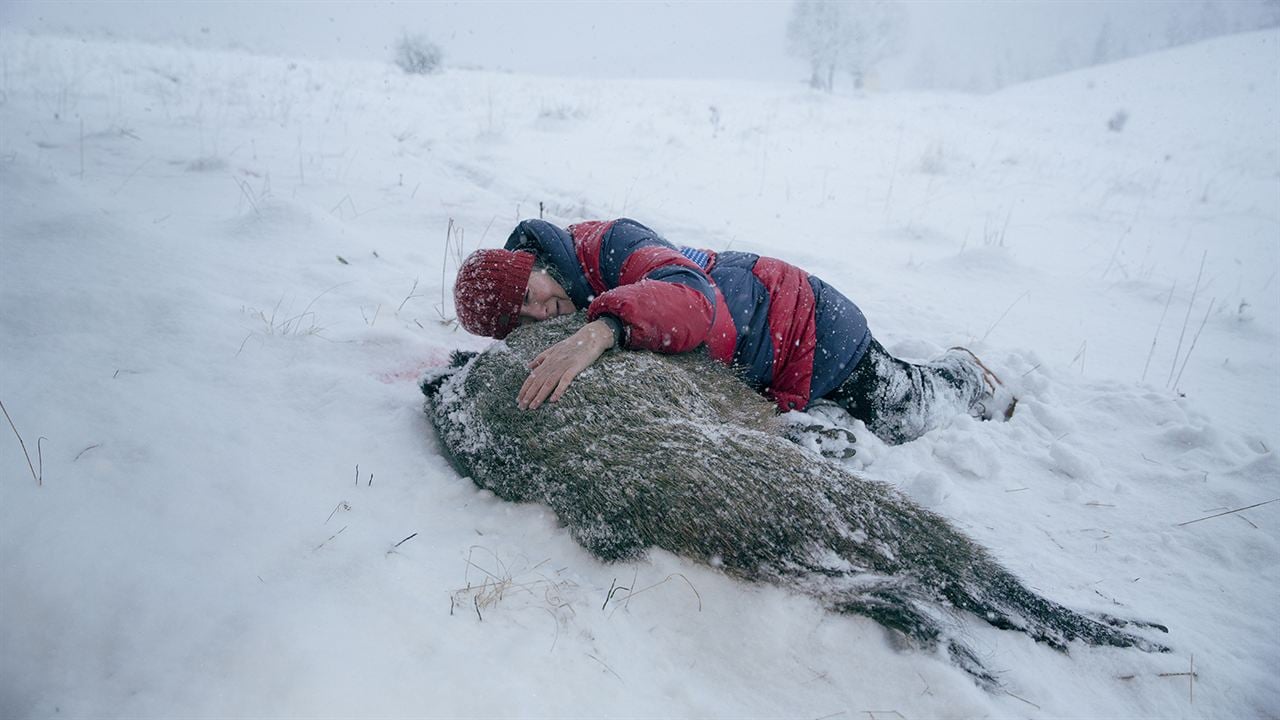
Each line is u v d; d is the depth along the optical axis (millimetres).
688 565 2498
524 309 3293
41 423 2775
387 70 22812
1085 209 10000
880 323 5305
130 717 1793
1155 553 2896
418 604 2195
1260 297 6418
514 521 2752
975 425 3730
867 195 10328
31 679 1911
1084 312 5848
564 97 19469
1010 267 6746
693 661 2248
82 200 5137
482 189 7742
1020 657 2305
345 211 6340
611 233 3387
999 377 4266
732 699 2125
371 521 2633
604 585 2482
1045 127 22016
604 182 9320
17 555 2182
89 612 2061
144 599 2104
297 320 4105
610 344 2855
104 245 4434
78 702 1840
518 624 2205
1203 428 3615
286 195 6406
